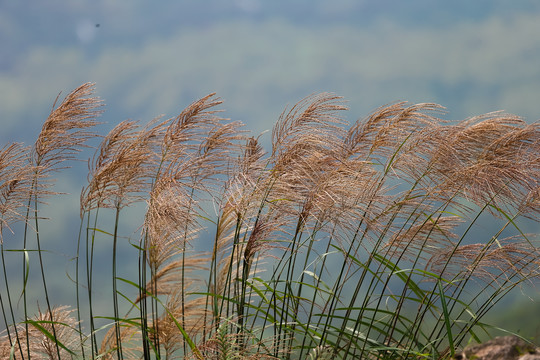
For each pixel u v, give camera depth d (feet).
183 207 40.04
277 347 38.29
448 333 34.83
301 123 41.63
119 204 40.16
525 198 40.65
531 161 40.06
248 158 42.16
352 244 40.09
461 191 40.78
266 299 40.96
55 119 41.22
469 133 41.24
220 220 44.93
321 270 40.60
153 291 47.88
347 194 40.04
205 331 40.29
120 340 41.93
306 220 40.93
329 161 42.22
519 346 31.48
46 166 40.86
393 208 41.09
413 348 40.29
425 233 42.83
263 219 41.55
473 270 41.86
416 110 42.55
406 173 41.55
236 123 41.39
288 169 40.98
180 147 41.27
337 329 39.55
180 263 49.11
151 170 40.88
